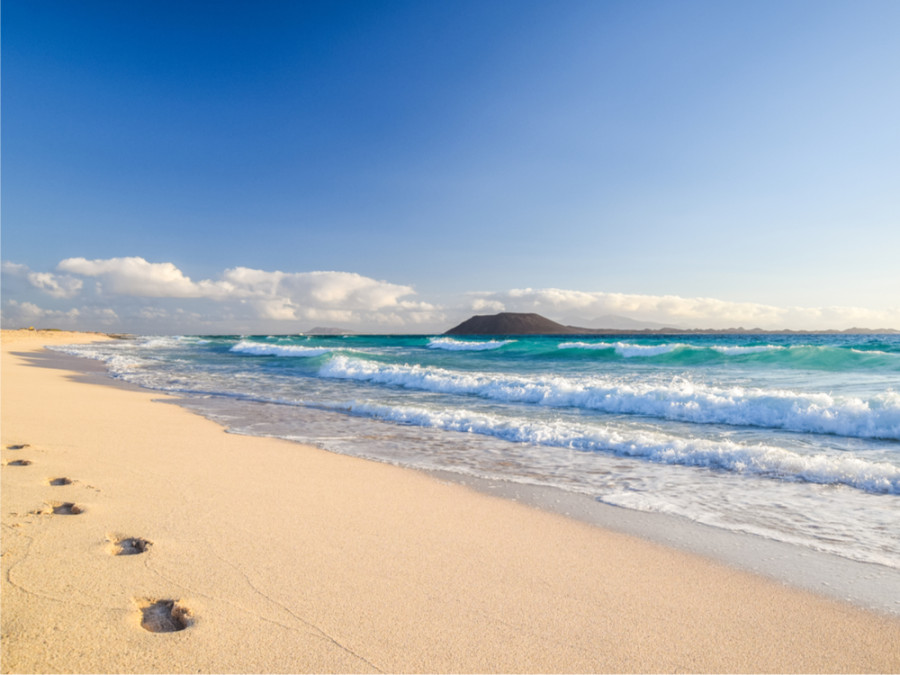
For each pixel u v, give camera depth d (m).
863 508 4.49
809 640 2.53
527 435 7.40
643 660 2.32
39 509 3.90
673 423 8.48
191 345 47.03
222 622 2.47
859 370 15.37
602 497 4.79
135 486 4.62
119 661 2.12
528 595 2.90
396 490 4.90
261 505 4.27
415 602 2.77
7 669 2.01
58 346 39.09
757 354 19.11
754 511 4.43
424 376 14.37
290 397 11.80
